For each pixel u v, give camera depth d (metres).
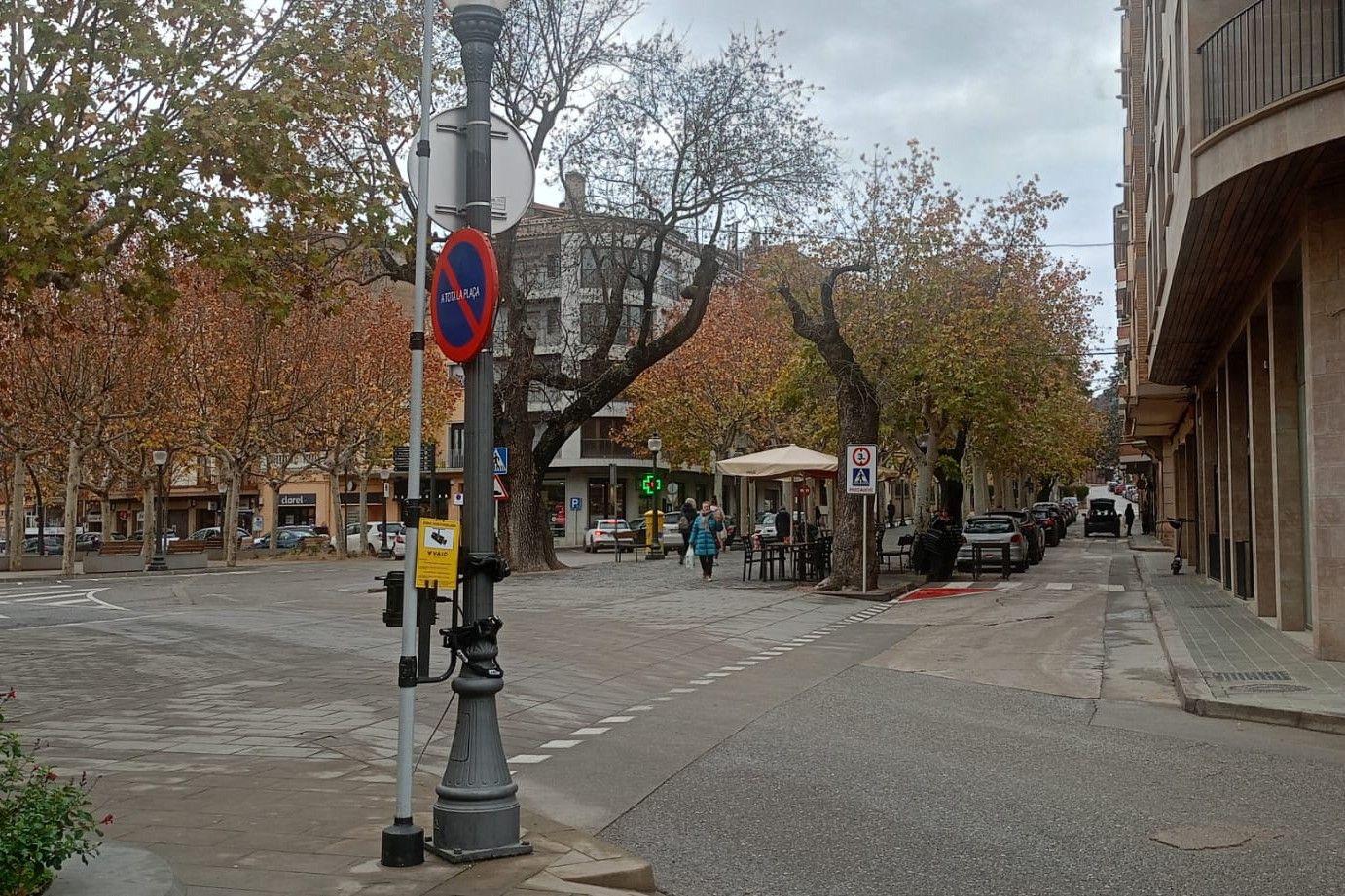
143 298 14.50
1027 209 32.66
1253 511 18.61
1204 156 13.84
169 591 30.05
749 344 48.31
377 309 48.34
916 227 30.14
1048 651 15.63
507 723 10.46
